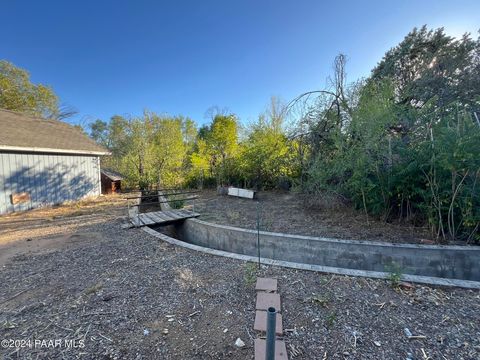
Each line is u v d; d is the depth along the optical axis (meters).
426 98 7.58
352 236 4.64
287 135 8.90
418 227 4.87
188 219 6.19
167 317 2.15
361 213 5.91
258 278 2.88
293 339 1.84
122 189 12.46
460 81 8.24
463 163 3.64
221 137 12.92
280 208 7.45
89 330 1.99
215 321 2.10
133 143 12.60
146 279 2.91
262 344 1.80
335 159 5.83
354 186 5.48
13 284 2.85
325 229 5.14
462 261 3.59
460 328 1.96
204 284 2.77
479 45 9.17
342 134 5.91
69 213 7.23
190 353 1.72
